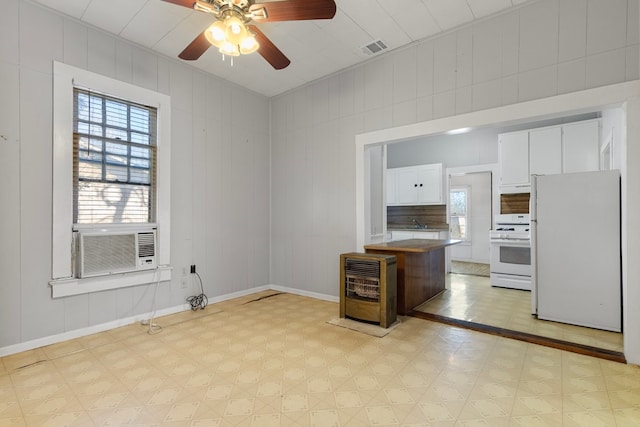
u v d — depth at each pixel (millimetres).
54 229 2695
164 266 3406
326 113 4082
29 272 2582
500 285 4723
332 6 2014
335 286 4023
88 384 2053
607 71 2395
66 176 2760
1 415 1738
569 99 2533
